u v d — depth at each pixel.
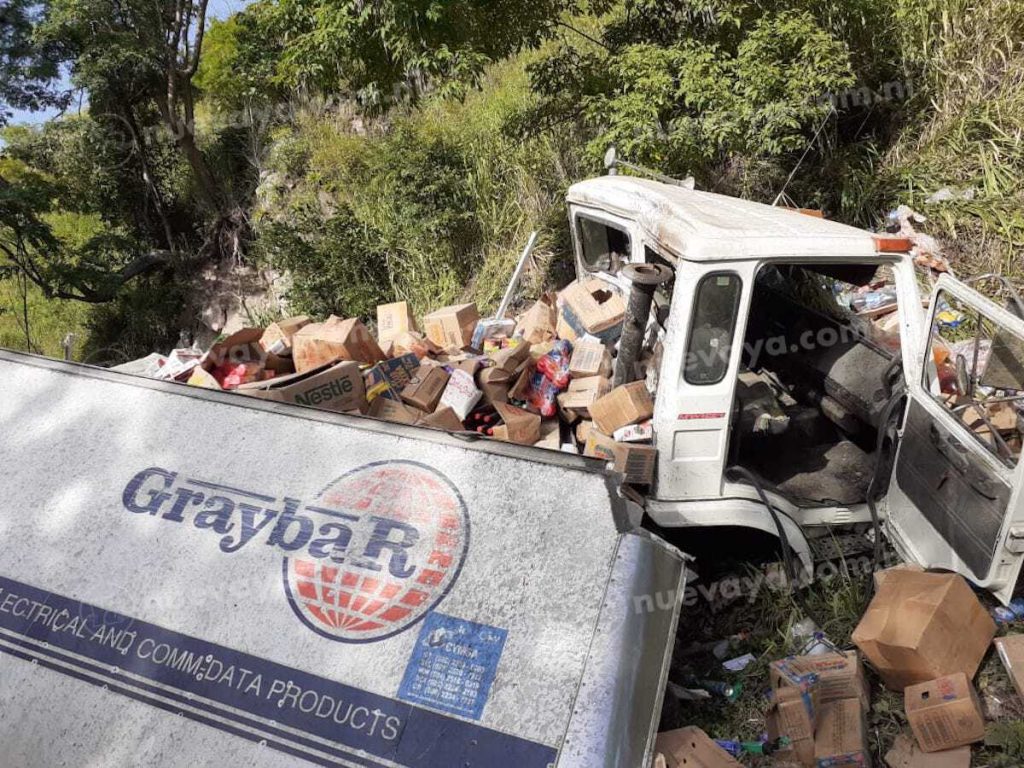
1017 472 3.35
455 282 9.85
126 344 14.24
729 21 7.61
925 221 7.29
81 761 3.01
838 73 7.16
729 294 4.01
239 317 13.41
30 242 13.39
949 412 3.85
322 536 3.29
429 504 3.29
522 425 5.05
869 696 3.78
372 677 2.94
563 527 3.14
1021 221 6.96
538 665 2.87
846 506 4.43
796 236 4.01
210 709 2.99
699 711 3.95
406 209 10.25
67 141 14.88
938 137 7.83
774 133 7.28
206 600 3.21
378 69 8.12
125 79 13.87
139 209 15.31
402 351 5.90
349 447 3.54
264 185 13.50
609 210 5.44
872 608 3.77
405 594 3.09
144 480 3.60
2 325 15.48
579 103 8.75
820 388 4.81
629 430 4.39
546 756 2.71
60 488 3.66
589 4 8.88
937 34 8.12
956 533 3.76
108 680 3.13
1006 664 3.59
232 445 3.64
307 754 2.84
